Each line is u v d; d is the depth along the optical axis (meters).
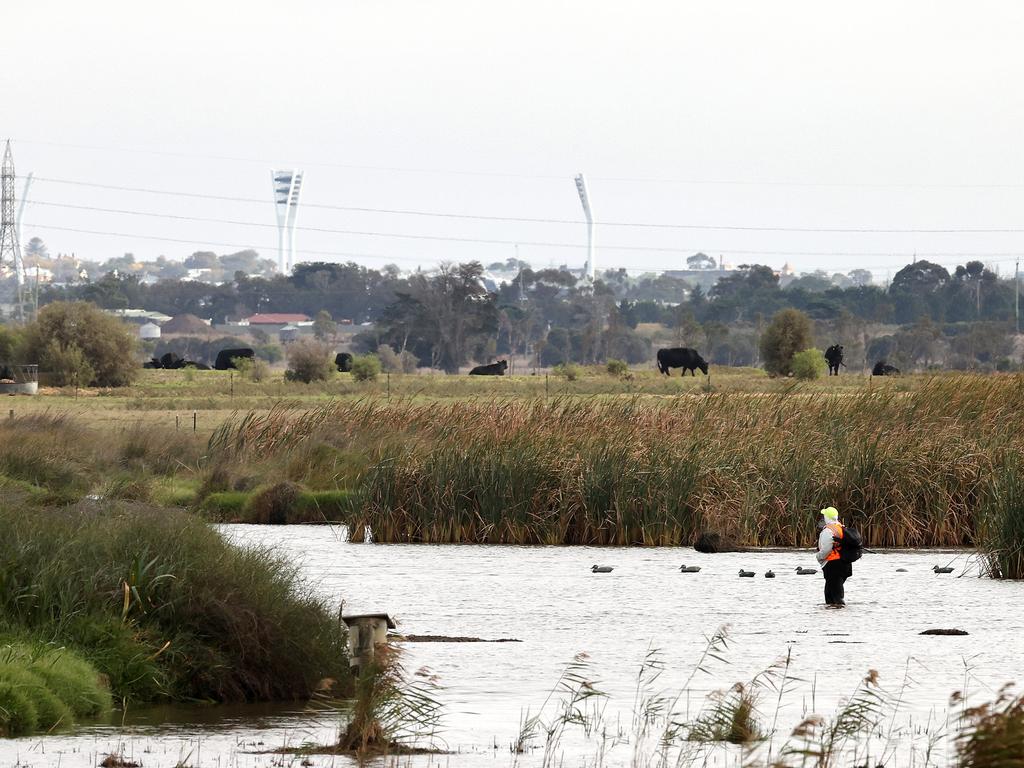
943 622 56.50
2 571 41.34
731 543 81.69
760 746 34.62
